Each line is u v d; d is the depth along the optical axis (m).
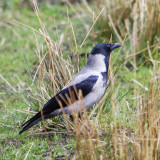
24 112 10.34
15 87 13.09
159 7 13.83
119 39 13.88
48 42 10.73
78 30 16.06
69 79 10.33
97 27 15.12
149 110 7.91
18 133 9.80
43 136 9.70
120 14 15.17
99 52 9.77
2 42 17.09
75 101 9.32
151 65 13.88
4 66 15.05
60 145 9.06
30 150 8.95
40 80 10.49
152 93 8.07
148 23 13.93
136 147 7.65
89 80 9.40
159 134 7.73
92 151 7.90
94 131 8.04
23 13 20.14
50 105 9.26
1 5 20.91
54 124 9.98
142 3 13.93
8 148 9.14
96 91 9.49
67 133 9.48
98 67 9.70
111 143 8.43
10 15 19.77
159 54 13.81
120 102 10.55
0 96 12.45
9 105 11.70
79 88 9.30
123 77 13.27
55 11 19.81
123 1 15.38
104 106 10.00
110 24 14.39
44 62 10.49
